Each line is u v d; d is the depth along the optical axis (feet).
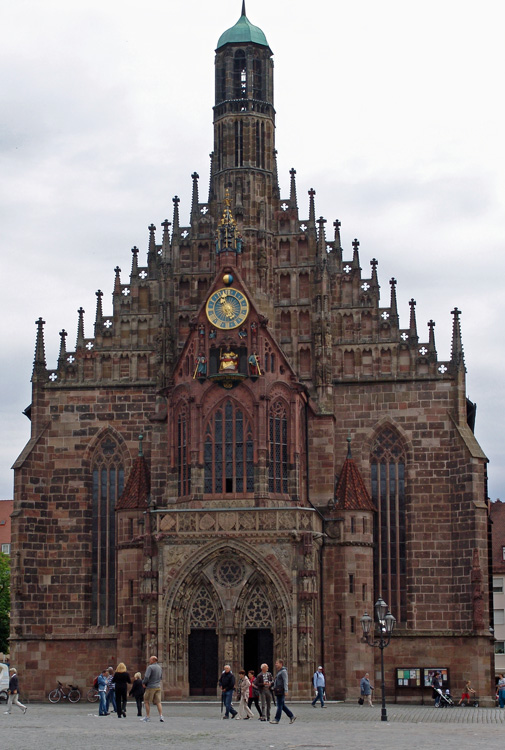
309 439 343.26
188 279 359.25
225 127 365.40
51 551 350.23
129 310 362.53
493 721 240.73
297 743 170.09
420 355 349.82
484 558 334.24
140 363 358.64
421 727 214.90
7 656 469.16
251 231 355.97
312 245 356.79
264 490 322.34
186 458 330.34
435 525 340.39
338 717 250.57
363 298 355.15
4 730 192.75
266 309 352.69
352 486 334.44
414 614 336.29
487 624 333.21
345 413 349.61
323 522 332.60
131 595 329.31
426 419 346.54
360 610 326.65
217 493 325.01
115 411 355.77
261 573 312.91
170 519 318.04
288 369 332.80
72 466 354.13
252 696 241.76
